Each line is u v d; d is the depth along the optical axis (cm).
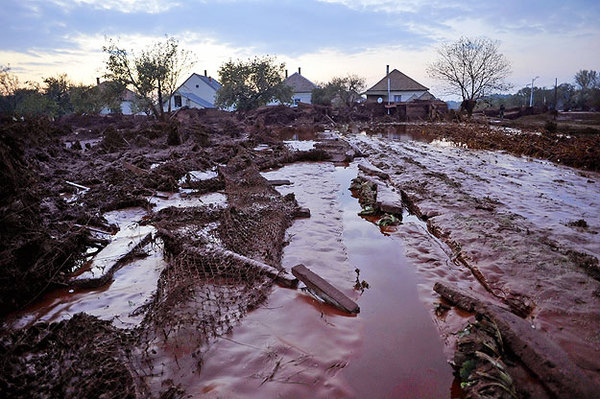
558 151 1566
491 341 330
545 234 637
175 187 1102
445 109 4522
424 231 709
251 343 380
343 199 988
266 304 456
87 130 3303
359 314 436
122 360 338
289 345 377
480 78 4700
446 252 615
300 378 332
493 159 1608
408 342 384
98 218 763
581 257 528
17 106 4312
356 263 584
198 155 1644
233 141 2202
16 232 534
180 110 4419
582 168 1350
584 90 6153
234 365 348
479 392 299
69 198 998
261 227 668
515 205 835
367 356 363
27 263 512
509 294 455
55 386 309
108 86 3847
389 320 424
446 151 1920
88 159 1678
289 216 782
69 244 584
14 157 641
